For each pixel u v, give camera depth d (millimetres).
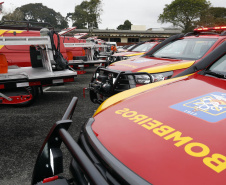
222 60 2010
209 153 911
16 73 4184
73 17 40281
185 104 1351
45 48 4727
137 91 1816
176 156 925
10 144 2857
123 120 1306
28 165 2385
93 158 1121
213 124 1092
